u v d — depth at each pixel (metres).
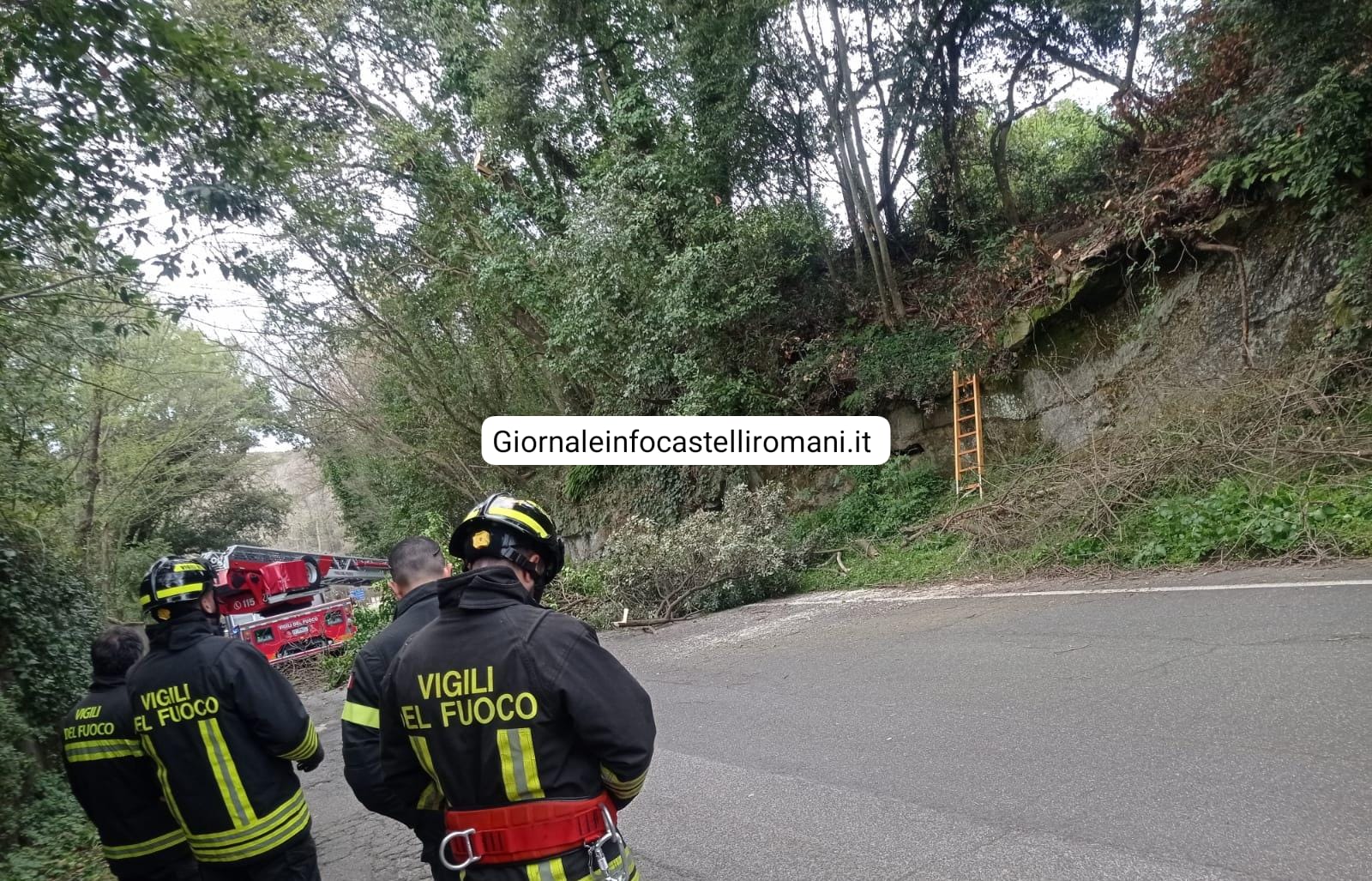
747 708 6.45
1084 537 9.41
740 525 12.69
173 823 3.46
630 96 16.11
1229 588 6.97
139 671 3.09
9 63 5.55
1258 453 8.80
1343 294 9.12
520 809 1.91
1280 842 3.20
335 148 14.10
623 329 15.73
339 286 17.97
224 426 20.45
